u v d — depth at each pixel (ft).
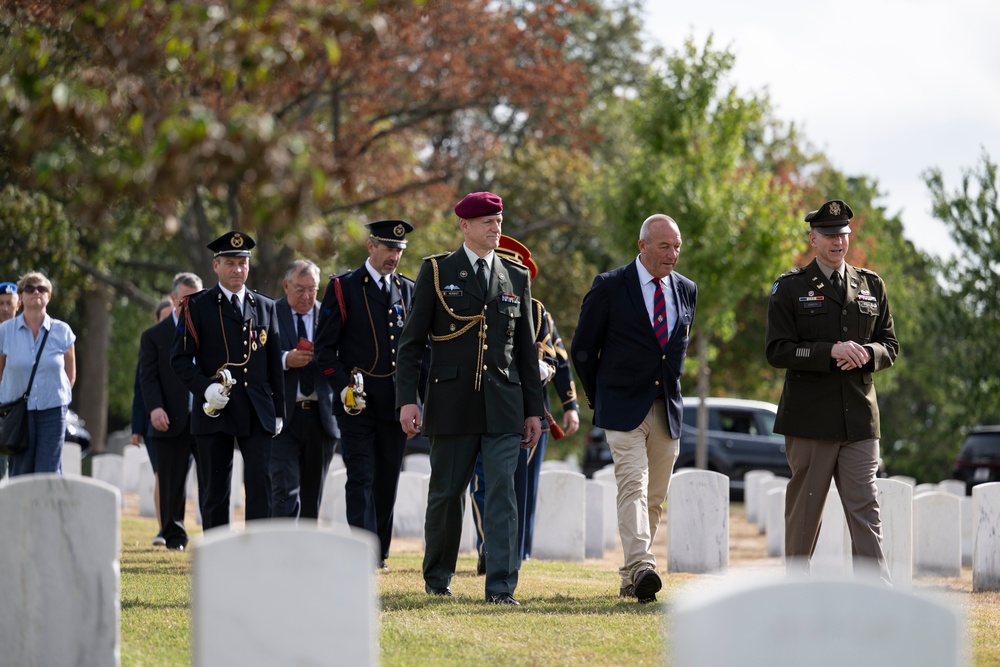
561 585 64.08
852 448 56.95
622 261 190.60
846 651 23.99
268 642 28.89
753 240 177.37
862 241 268.62
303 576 29.04
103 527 34.42
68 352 73.20
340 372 67.10
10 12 53.52
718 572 72.49
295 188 31.65
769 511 98.99
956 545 80.69
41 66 37.76
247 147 31.63
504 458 54.44
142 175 32.63
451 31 206.80
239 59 35.29
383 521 70.13
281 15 34.99
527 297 56.39
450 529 56.39
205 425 63.62
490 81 209.67
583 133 220.64
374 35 36.58
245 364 64.18
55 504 34.76
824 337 57.00
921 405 356.79
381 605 52.11
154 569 65.77
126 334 279.49
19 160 35.86
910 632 24.09
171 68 38.14
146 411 80.94
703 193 177.37
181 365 63.72
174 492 80.84
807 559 57.57
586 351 58.90
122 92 36.19
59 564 34.71
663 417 58.54
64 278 198.59
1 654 34.99
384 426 68.33
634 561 56.44
